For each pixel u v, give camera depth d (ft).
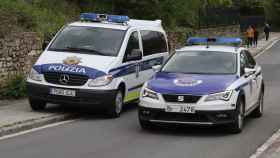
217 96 70.95
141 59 95.45
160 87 72.59
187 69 78.84
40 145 64.64
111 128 77.10
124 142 67.36
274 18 554.46
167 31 201.57
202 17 283.38
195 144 66.90
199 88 71.51
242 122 75.77
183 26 248.11
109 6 175.83
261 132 75.61
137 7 183.62
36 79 86.02
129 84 91.35
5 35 105.19
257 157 60.18
